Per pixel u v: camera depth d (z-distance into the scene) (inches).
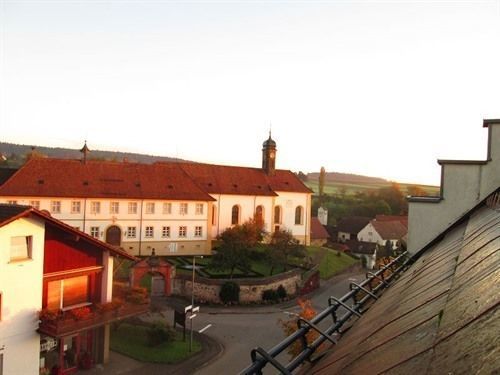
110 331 1282.0
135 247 2260.1
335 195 6643.7
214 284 1722.4
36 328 873.5
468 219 321.7
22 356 849.5
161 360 1127.6
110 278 1024.9
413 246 411.5
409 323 126.1
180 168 2551.7
